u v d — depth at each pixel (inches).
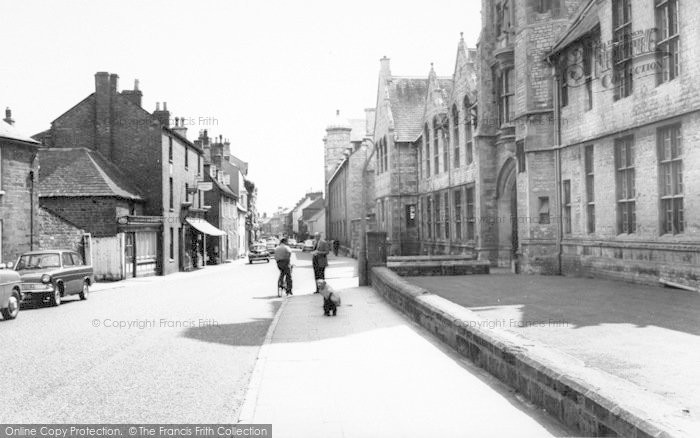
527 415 226.8
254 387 281.0
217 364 344.8
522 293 553.0
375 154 1958.7
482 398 252.7
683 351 287.6
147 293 869.2
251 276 1262.3
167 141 1470.2
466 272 853.2
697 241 496.7
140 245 1307.8
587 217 701.9
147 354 377.7
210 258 2039.9
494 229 960.9
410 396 259.4
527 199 783.7
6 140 895.1
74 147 1428.4
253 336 447.8
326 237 3506.4
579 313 414.9
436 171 1397.6
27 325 533.6
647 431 155.8
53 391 284.8
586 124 687.1
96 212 1197.1
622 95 614.5
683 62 506.0
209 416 241.3
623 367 256.8
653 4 547.8
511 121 890.7
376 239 874.8
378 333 432.8
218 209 2123.5
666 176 549.6
